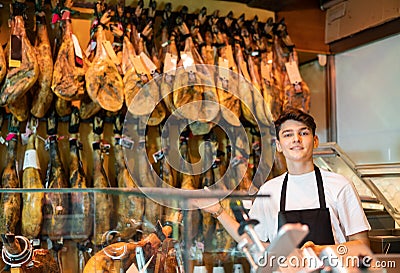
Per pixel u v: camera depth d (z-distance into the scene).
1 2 3.19
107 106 3.02
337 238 2.40
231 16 3.61
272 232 2.23
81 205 2.31
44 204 2.35
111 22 3.32
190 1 3.69
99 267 2.21
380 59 3.75
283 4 3.92
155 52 3.36
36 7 3.07
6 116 3.12
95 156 3.23
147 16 3.37
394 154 3.64
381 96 3.75
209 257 2.14
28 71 2.86
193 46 3.34
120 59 3.19
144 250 2.21
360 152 3.93
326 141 4.19
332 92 4.17
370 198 2.86
